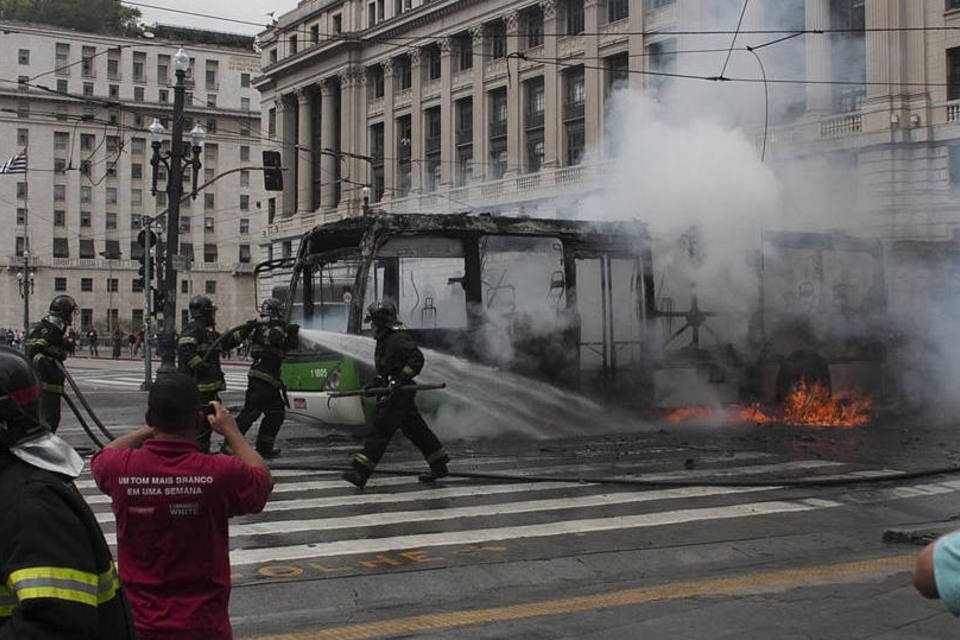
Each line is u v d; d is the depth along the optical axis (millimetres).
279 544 6879
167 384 3125
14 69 87188
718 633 4992
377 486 9188
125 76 92250
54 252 88125
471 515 7883
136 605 2986
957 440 12805
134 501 3018
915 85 29891
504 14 45656
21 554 1962
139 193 91438
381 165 56500
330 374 11781
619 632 5016
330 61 59719
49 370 9852
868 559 6629
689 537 7207
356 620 5277
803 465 10500
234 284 96062
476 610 5457
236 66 97625
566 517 7836
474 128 48188
